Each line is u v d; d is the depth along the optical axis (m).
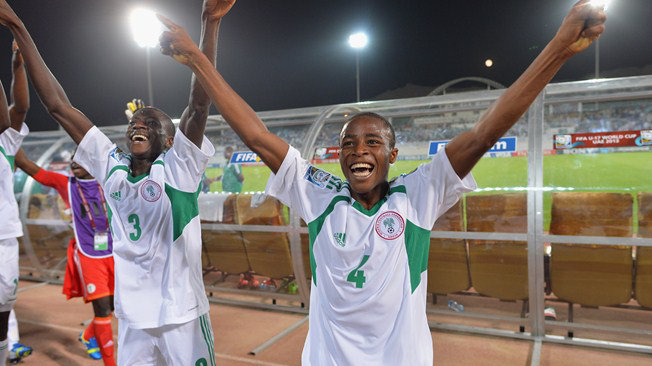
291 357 3.34
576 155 3.35
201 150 1.85
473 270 3.63
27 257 5.94
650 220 3.07
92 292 2.91
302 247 4.15
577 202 3.26
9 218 2.89
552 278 3.41
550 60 1.09
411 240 1.25
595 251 3.22
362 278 1.22
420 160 3.93
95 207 3.10
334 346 1.25
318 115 4.66
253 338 3.73
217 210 4.57
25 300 5.09
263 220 4.33
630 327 3.28
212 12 1.51
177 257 1.87
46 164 5.87
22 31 1.92
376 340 1.22
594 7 1.02
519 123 3.60
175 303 1.84
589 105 3.45
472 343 3.49
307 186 1.40
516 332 3.60
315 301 1.34
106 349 2.93
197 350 1.92
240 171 4.55
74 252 3.16
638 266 3.16
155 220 1.84
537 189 3.35
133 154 1.91
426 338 1.29
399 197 1.29
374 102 4.41
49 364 3.35
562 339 3.45
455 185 1.26
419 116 4.12
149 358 1.92
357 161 1.25
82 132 2.00
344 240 1.26
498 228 3.47
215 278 4.82
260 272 4.53
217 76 1.38
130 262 1.89
